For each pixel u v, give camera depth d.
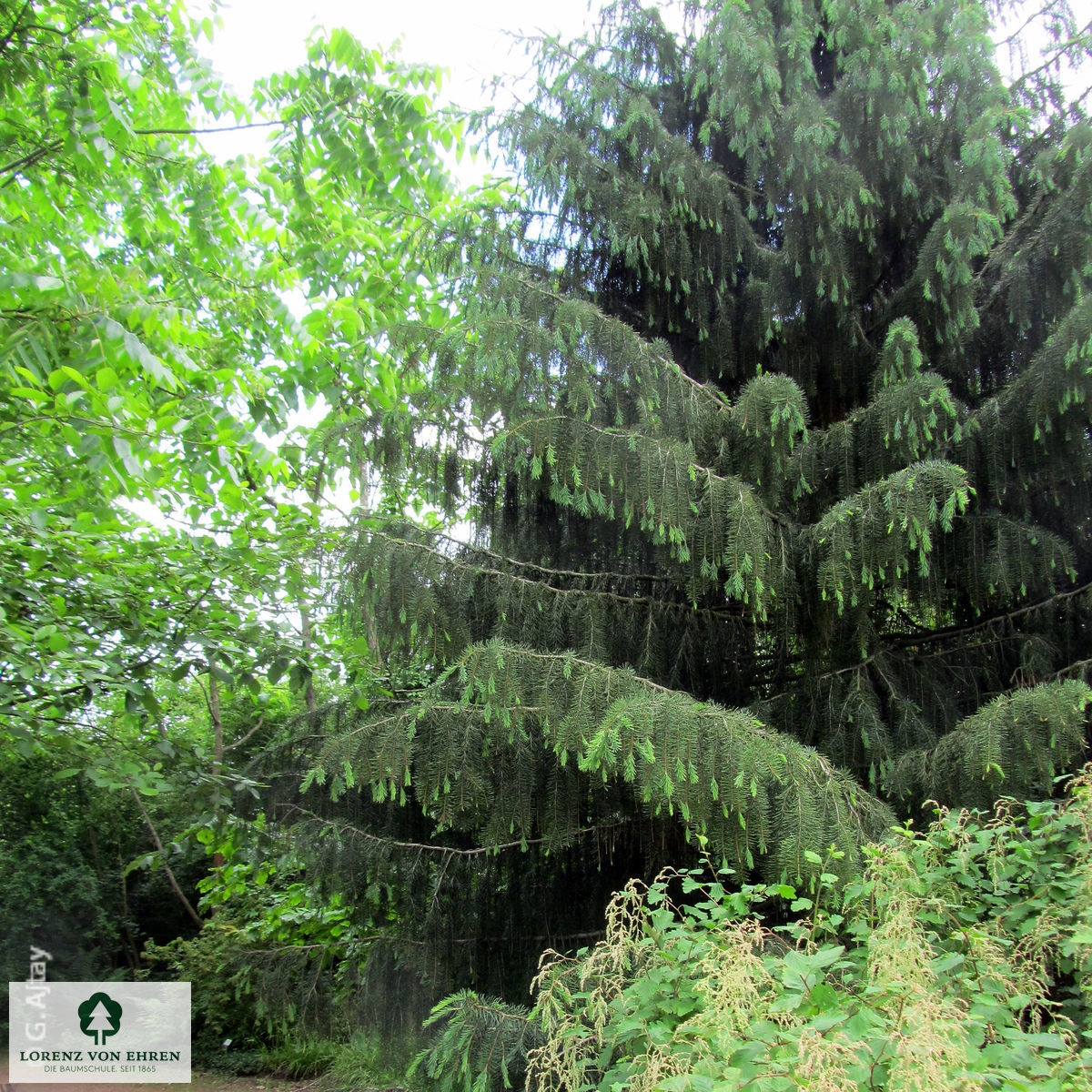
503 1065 2.95
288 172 4.39
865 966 2.23
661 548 3.91
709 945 2.17
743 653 4.43
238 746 9.87
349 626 4.27
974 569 3.68
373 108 3.94
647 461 3.37
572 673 3.22
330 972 4.76
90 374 3.00
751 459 3.67
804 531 3.63
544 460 3.67
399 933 4.44
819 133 3.96
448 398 3.89
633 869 4.17
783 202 4.50
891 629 4.25
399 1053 4.32
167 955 8.76
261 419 3.77
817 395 4.83
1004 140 4.40
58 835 9.52
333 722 4.70
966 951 2.44
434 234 4.54
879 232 4.58
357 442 3.99
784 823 2.75
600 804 3.90
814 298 4.44
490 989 4.21
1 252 3.67
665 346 4.16
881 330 4.47
